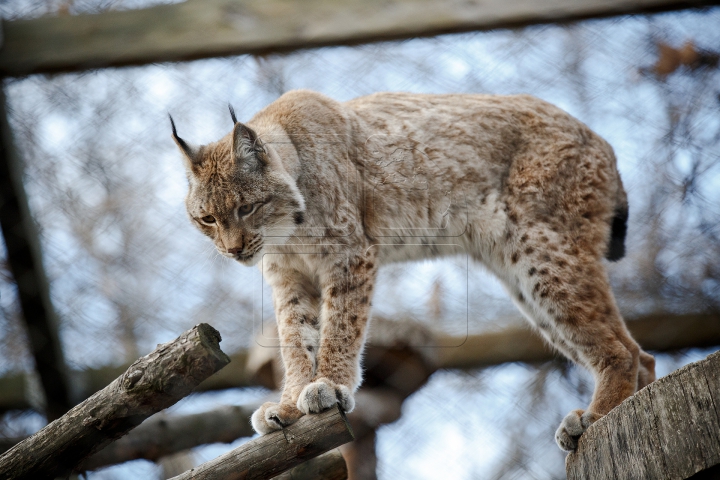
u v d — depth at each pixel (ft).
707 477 17.28
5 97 29.22
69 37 29.48
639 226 34.88
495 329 34.24
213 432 29.50
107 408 18.93
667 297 34.40
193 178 29.07
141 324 35.53
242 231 28.37
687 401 17.76
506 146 31.55
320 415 21.12
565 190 30.66
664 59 33.63
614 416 19.74
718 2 30.96
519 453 35.01
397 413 29.12
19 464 19.26
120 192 37.09
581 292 29.37
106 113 34.58
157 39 29.73
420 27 30.25
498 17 30.30
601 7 30.50
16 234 28.84
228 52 30.12
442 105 32.55
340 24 30.22
